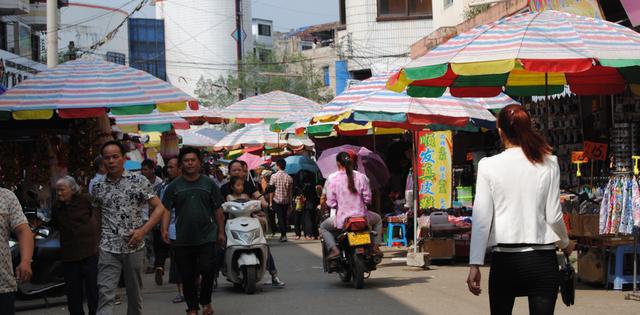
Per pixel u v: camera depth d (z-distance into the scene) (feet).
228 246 35.70
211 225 29.01
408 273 40.86
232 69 269.85
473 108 41.75
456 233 45.01
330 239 36.88
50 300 37.47
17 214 19.44
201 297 29.35
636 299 30.22
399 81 30.63
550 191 17.17
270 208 71.41
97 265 27.84
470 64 28.27
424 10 117.39
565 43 28.27
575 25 29.53
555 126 48.75
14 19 106.93
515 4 56.85
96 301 28.02
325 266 37.70
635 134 39.78
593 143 39.75
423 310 29.58
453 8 82.02
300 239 67.72
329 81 209.05
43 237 36.94
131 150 61.57
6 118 36.73
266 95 75.46
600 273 33.63
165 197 28.89
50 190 42.88
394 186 65.72
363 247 35.53
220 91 235.81
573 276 18.69
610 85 36.04
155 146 79.46
